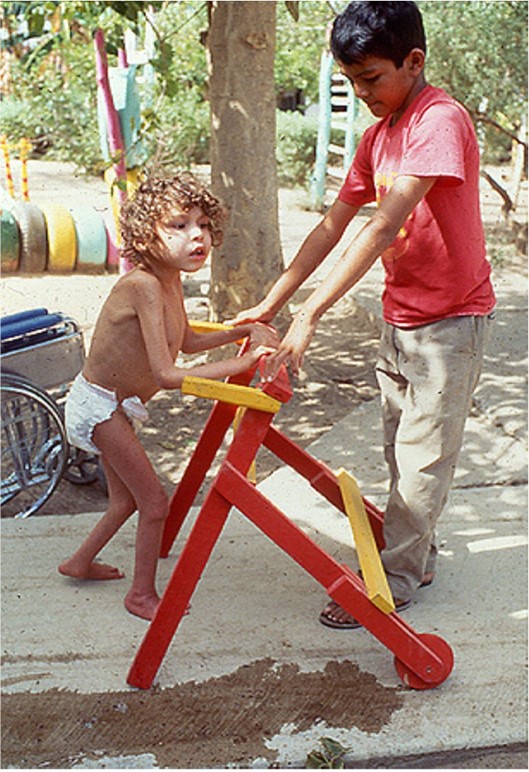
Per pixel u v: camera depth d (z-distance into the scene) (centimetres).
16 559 333
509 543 348
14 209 764
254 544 345
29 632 293
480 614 305
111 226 805
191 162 1074
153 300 265
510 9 732
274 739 252
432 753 250
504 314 641
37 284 719
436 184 256
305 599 312
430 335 273
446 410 276
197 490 324
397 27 246
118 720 258
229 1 480
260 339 290
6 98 1125
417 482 284
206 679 274
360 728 256
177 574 259
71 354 381
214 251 516
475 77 727
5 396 367
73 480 412
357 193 291
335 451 436
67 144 1048
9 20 660
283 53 1119
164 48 516
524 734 255
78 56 996
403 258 272
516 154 972
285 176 1134
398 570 301
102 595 313
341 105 1047
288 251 811
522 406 479
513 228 824
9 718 258
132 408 287
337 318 654
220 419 312
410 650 266
